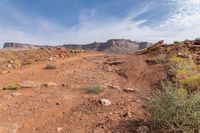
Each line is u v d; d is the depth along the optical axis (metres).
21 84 15.26
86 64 23.25
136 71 16.97
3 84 15.97
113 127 8.12
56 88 14.59
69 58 29.02
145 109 9.18
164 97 7.34
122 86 14.29
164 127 6.98
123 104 10.28
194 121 6.51
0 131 8.40
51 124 9.26
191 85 10.56
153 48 24.28
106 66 20.97
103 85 14.33
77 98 12.23
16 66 23.28
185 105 6.86
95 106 10.40
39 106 11.27
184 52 19.33
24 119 9.82
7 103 11.77
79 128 8.62
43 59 27.69
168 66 15.68
